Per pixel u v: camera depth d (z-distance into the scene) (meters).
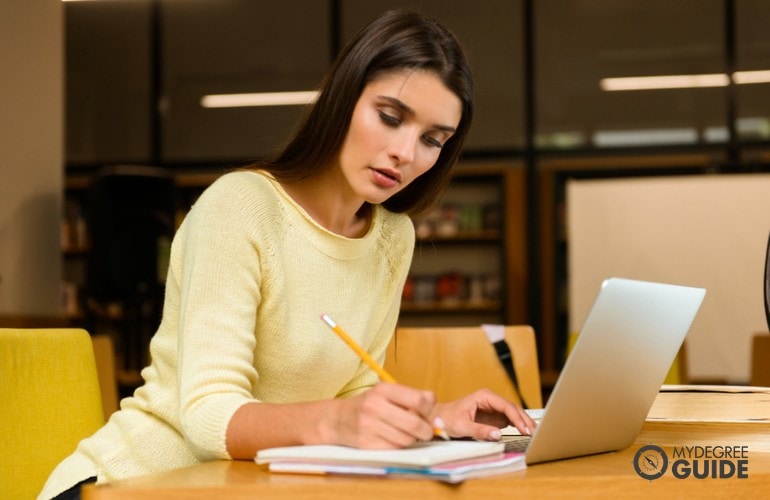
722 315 6.57
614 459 1.17
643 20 7.56
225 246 1.32
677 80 7.51
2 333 1.55
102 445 1.39
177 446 1.38
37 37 3.84
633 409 1.22
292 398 1.47
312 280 1.45
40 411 1.58
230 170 1.46
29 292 3.73
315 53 7.72
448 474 0.90
